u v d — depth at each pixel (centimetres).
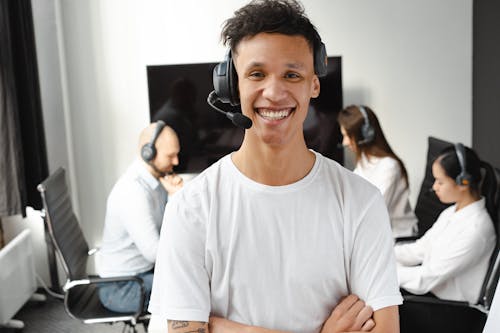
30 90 331
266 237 100
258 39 90
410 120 379
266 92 90
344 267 103
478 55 377
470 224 227
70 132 377
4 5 309
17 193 323
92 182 386
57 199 270
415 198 388
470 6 362
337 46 370
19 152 324
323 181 102
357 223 101
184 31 368
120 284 265
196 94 362
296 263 100
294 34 90
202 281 102
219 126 365
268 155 97
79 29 367
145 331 317
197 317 100
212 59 371
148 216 267
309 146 365
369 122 306
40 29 356
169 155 274
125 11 366
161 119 366
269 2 92
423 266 241
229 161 103
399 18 365
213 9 366
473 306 224
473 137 385
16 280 331
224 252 101
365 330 101
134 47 370
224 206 101
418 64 371
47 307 358
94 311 263
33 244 374
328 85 358
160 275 105
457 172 228
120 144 382
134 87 375
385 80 374
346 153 375
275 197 100
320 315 103
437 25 366
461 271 230
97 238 392
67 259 263
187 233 101
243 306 102
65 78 369
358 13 365
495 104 381
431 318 230
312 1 365
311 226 101
